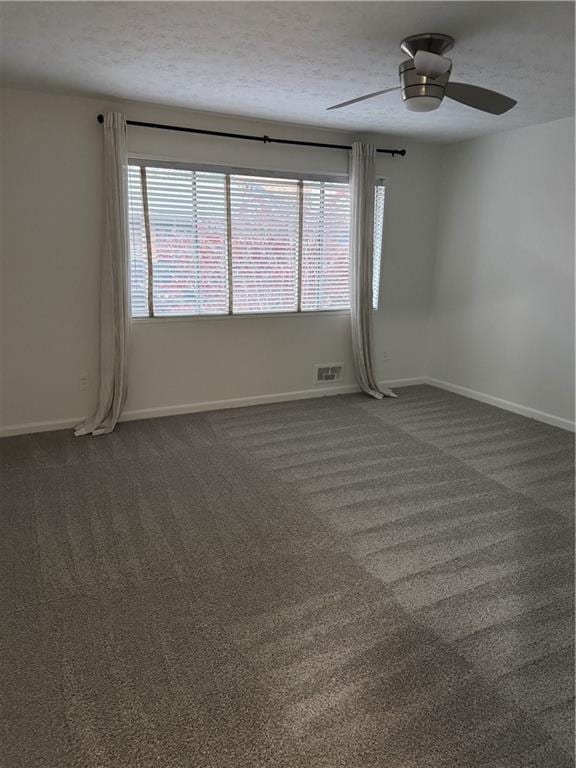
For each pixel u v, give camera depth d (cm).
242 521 270
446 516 277
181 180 393
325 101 352
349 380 509
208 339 434
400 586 220
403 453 362
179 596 211
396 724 155
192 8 214
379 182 475
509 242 443
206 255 415
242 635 190
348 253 479
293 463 342
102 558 236
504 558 240
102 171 365
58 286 370
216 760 143
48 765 141
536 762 144
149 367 416
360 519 273
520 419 437
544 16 218
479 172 464
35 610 201
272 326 458
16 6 214
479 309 480
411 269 515
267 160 418
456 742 150
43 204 354
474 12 215
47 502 285
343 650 184
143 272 397
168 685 168
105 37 246
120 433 389
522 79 300
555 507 288
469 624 198
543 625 198
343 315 489
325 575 226
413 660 180
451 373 520
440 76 246
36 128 343
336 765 142
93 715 157
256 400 466
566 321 405
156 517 272
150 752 145
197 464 338
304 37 244
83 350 388
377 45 253
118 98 350
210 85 319
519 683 171
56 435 381
